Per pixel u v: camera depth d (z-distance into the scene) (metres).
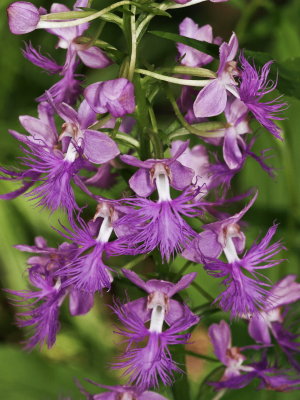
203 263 0.21
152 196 0.21
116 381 0.30
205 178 0.23
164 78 0.20
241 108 0.22
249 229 0.33
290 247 0.32
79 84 0.22
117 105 0.19
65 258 0.22
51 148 0.21
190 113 0.22
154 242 0.20
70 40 0.21
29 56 0.22
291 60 0.24
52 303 0.22
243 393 0.29
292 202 0.32
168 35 0.21
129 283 0.22
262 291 0.22
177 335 0.21
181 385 0.24
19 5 0.20
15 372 0.30
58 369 0.30
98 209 0.21
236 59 0.22
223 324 0.24
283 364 0.27
